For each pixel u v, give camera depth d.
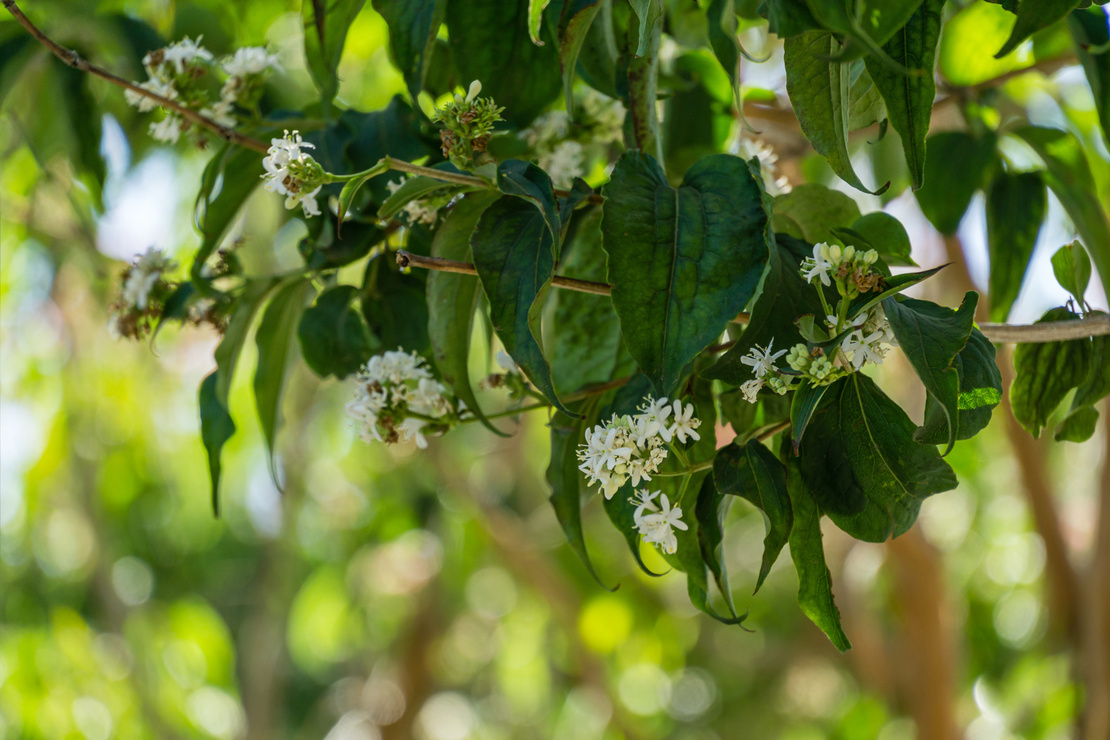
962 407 1.01
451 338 1.10
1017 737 2.54
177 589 5.58
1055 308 1.12
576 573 3.54
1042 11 1.02
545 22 1.16
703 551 1.04
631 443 1.03
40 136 1.63
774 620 4.80
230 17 1.79
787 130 1.48
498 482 4.55
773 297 1.04
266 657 4.37
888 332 1.01
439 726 6.61
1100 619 2.25
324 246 1.17
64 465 3.68
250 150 1.20
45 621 4.08
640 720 4.52
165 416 3.80
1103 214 1.23
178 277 1.28
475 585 5.11
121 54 1.47
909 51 1.02
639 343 0.99
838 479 1.03
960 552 3.94
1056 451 3.05
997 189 1.26
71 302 3.26
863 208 1.87
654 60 1.09
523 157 1.18
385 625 4.93
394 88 2.03
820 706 5.27
